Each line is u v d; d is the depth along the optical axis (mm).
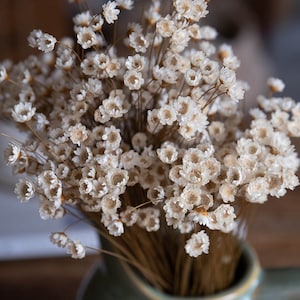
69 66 315
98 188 290
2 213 561
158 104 325
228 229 310
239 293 357
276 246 486
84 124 322
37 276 477
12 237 539
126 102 306
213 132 321
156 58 327
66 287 471
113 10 302
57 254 495
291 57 1328
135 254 346
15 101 338
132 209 303
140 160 304
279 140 309
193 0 299
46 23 785
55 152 303
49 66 366
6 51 785
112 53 328
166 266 358
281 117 322
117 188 292
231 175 290
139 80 293
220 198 305
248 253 374
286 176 301
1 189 571
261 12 1312
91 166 294
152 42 325
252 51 988
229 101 335
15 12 765
